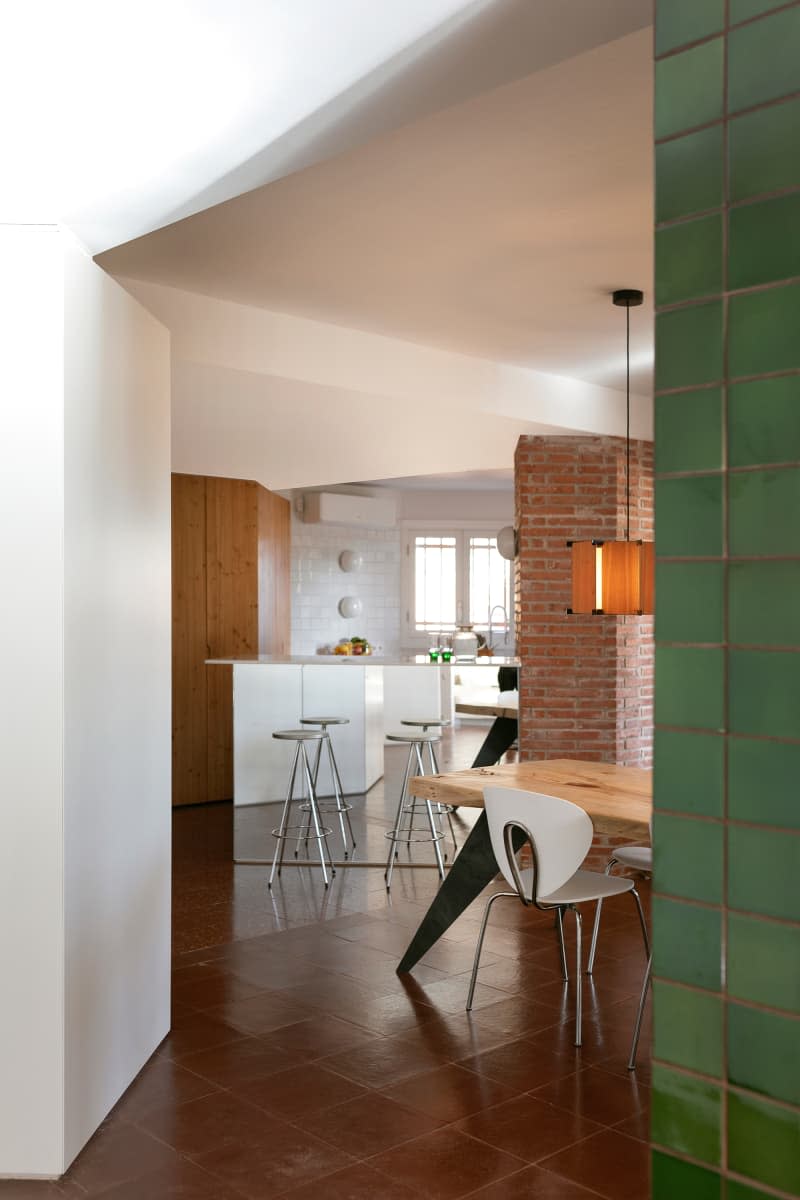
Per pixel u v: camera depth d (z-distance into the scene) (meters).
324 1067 3.42
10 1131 2.76
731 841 1.68
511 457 7.04
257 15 2.11
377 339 5.26
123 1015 3.23
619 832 3.44
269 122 2.46
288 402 5.36
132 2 2.10
